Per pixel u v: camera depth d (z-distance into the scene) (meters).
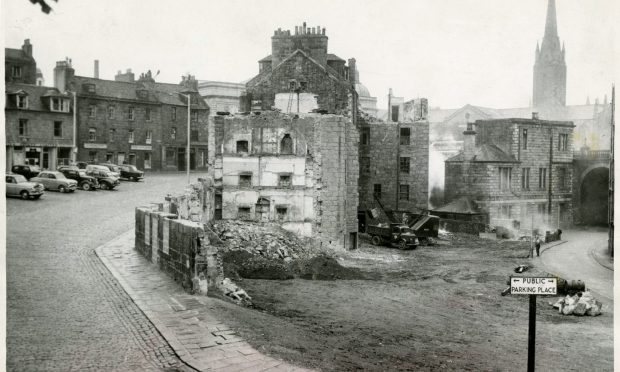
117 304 16.80
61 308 15.98
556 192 66.38
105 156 70.69
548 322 23.33
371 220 52.88
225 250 31.81
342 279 31.56
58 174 47.91
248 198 40.75
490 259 40.41
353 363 14.67
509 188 62.56
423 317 23.19
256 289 26.56
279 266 31.41
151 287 19.05
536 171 64.94
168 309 16.44
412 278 32.75
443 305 25.86
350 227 43.50
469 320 23.17
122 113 72.38
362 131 60.84
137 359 12.64
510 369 16.41
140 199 44.91
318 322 20.66
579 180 68.56
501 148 63.94
